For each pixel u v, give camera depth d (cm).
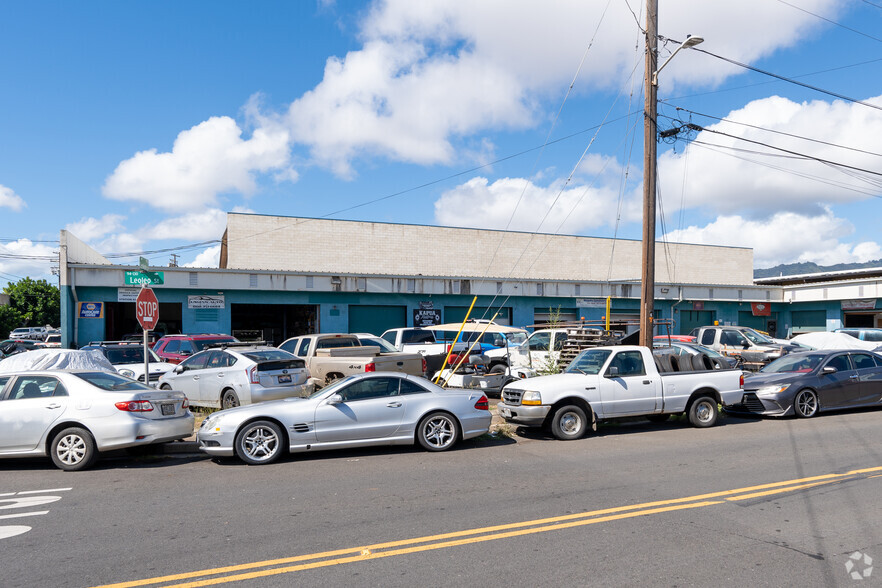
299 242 3294
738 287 3472
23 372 937
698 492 704
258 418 923
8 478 847
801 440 1022
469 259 3616
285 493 733
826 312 3381
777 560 495
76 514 654
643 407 1127
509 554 514
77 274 2347
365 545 541
